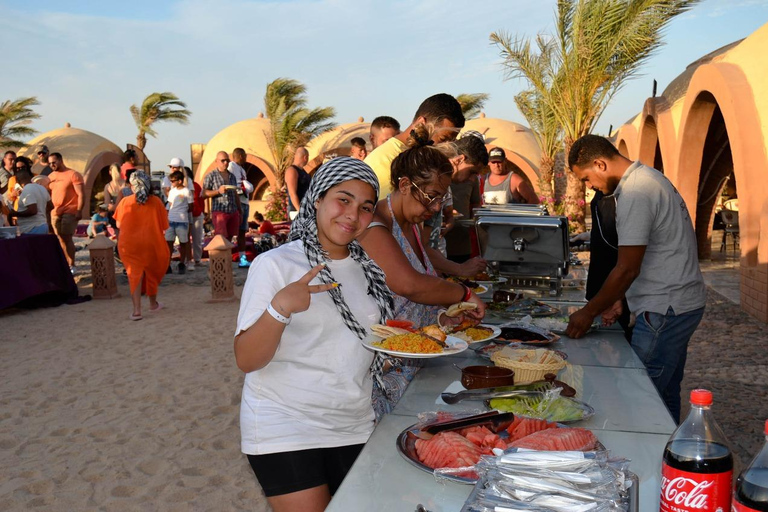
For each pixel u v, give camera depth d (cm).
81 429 431
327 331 198
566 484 131
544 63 1650
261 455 197
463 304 264
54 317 783
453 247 524
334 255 205
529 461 138
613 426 183
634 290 324
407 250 253
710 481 118
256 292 188
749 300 771
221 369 562
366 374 208
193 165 3016
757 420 443
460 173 331
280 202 2467
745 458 384
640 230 293
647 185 302
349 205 192
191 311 809
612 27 1470
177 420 447
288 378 197
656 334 317
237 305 845
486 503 128
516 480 133
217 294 864
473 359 257
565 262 392
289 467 196
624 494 135
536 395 197
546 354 230
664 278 313
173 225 1106
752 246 782
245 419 200
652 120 1380
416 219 253
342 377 200
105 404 479
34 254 840
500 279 401
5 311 819
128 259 755
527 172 2433
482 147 336
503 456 140
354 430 206
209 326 725
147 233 756
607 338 290
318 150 2634
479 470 139
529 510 125
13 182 1076
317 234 201
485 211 414
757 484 109
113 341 663
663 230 308
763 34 826
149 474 367
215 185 1137
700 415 124
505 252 387
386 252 230
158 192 775
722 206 1742
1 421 446
